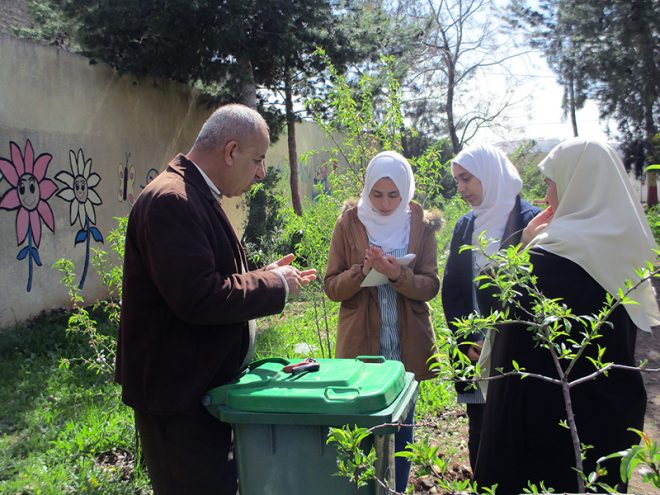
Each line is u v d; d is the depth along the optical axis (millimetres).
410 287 3215
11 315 7844
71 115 9125
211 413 2254
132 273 2303
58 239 8766
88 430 4340
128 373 2326
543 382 2248
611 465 2234
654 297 2402
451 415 4680
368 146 4516
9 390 5473
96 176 9680
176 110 12141
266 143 2502
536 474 2285
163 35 10172
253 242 11367
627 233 2266
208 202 2373
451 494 1633
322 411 2070
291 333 7121
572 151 2420
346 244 3477
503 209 3148
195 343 2291
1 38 7859
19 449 4246
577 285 2240
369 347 3361
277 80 13320
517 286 2289
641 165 22781
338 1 12320
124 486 3543
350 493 2104
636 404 2268
